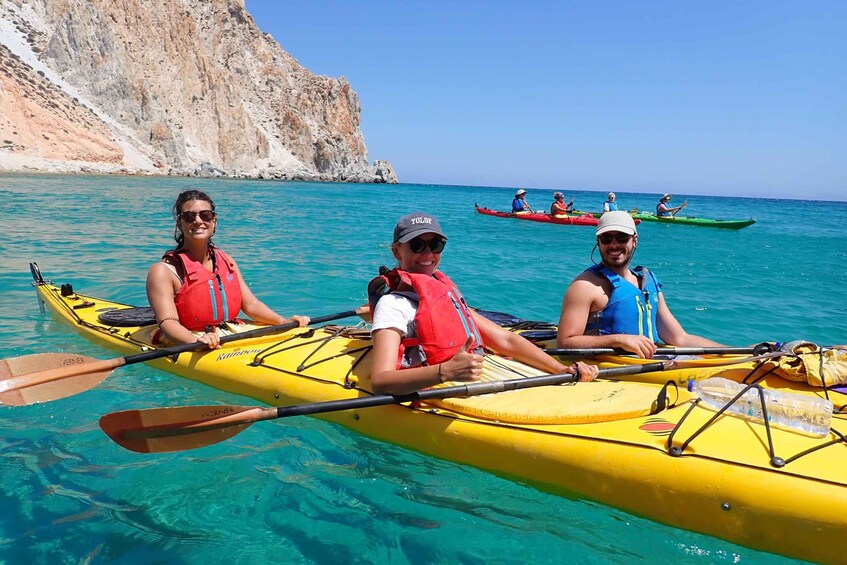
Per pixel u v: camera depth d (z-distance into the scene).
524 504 3.07
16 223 13.70
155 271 4.60
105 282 8.30
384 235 15.82
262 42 81.56
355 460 3.49
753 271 11.64
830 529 2.47
